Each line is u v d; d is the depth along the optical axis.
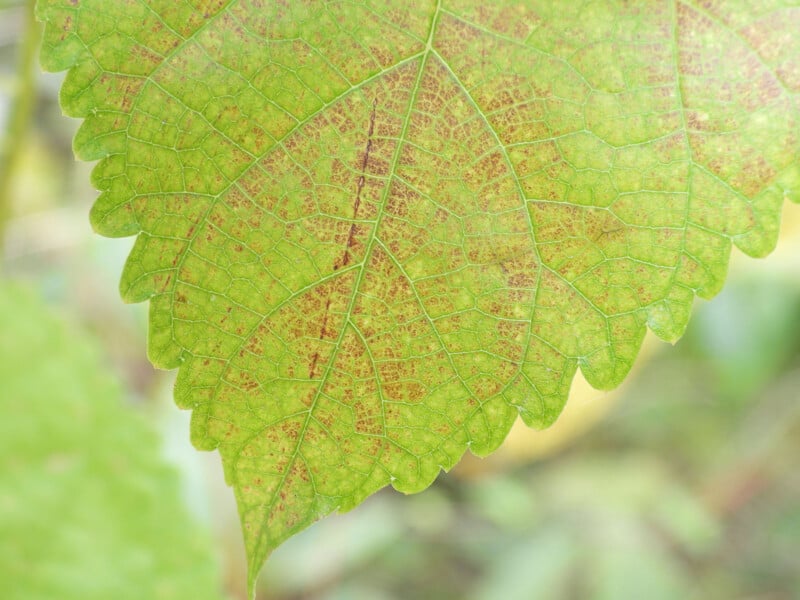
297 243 0.12
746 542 0.45
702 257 0.13
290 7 0.12
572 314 0.13
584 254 0.13
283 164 0.12
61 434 0.15
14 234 0.30
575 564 0.36
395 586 0.41
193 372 0.12
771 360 0.34
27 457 0.15
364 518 0.36
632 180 0.12
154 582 0.15
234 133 0.12
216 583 0.16
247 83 0.12
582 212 0.12
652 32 0.12
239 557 0.24
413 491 0.13
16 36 0.25
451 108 0.12
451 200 0.12
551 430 0.25
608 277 0.13
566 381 0.13
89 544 0.15
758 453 0.41
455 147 0.12
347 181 0.12
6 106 0.23
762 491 0.44
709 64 0.12
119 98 0.12
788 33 0.12
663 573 0.36
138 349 0.26
